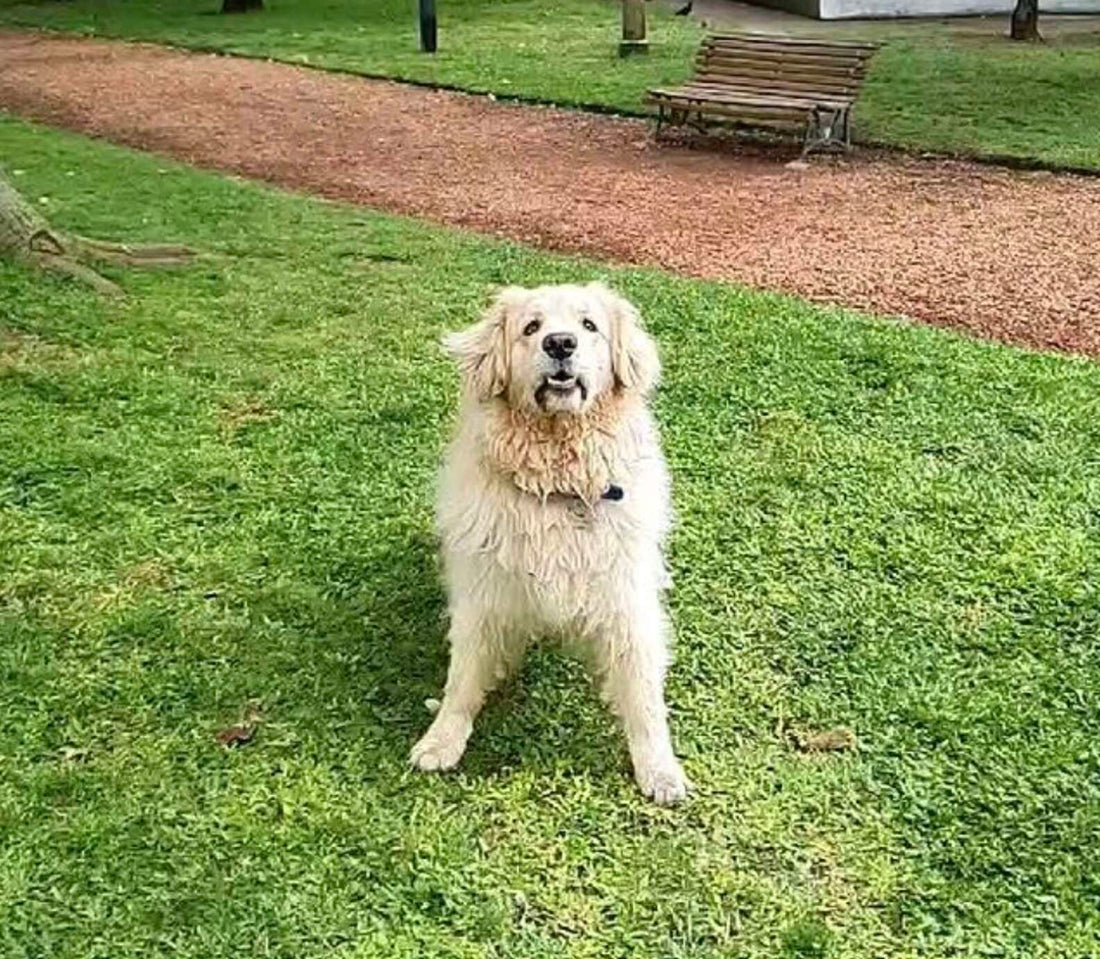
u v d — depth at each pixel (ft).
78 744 6.21
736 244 15.01
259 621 7.24
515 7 37.86
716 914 5.24
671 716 6.45
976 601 7.41
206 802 5.83
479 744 6.26
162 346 11.27
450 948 5.06
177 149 20.29
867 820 5.75
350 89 25.68
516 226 15.85
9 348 11.07
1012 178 18.10
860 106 22.82
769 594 7.49
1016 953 5.05
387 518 8.39
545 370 5.56
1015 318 12.42
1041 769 6.05
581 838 5.64
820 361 10.93
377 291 12.85
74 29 34.88
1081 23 36.06
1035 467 8.99
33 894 5.29
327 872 5.42
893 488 8.71
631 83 25.03
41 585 7.57
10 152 19.31
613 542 5.85
